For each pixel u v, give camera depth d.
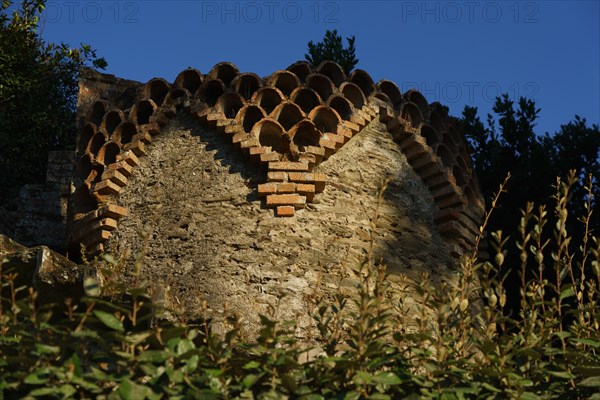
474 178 9.59
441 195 8.98
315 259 8.02
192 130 8.80
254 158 8.35
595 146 11.40
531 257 10.62
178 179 8.58
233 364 5.30
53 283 6.29
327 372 5.29
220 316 7.69
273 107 8.70
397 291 7.64
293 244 8.04
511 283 10.66
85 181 8.85
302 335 7.55
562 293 5.85
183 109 8.91
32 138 13.20
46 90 13.91
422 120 9.19
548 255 10.59
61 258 6.63
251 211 8.21
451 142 9.35
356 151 8.77
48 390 4.71
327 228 8.21
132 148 8.80
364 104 8.95
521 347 5.65
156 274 8.09
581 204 11.02
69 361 4.86
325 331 5.73
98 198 8.73
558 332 5.84
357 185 8.60
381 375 5.13
